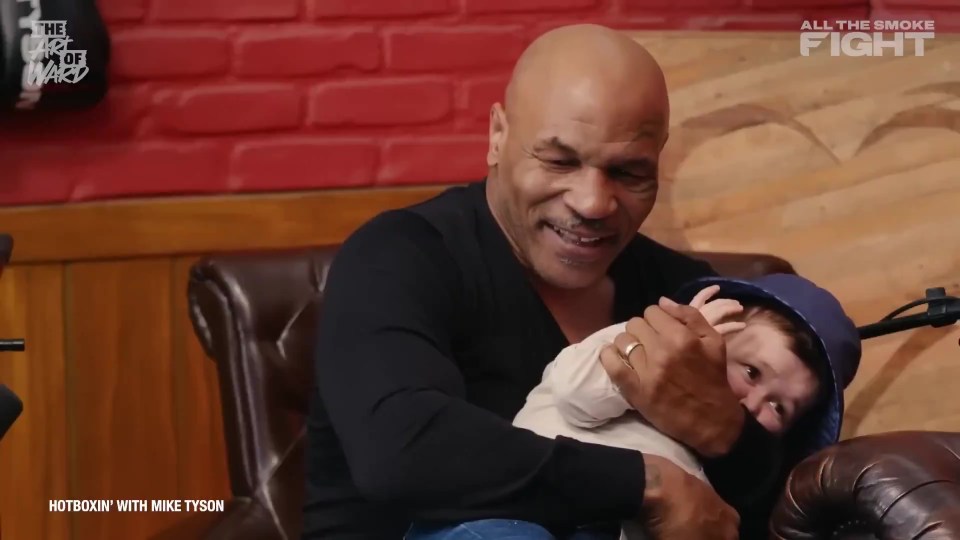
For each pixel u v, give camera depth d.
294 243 2.29
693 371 1.35
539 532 1.24
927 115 2.26
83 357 2.23
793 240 2.25
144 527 2.27
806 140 2.27
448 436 1.23
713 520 1.29
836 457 1.28
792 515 1.30
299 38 2.29
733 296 1.60
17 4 2.04
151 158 2.24
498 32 2.36
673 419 1.35
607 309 1.58
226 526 1.70
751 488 1.46
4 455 2.21
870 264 2.24
